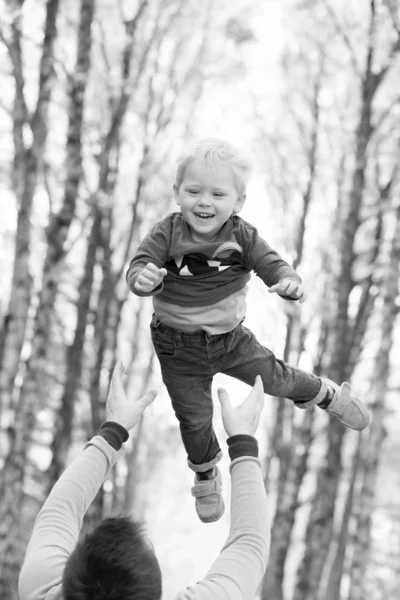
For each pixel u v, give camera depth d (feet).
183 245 12.75
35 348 49.70
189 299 12.91
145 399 11.18
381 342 66.90
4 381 49.83
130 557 8.11
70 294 67.92
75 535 10.13
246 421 10.39
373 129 66.18
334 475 66.08
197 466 13.83
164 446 83.15
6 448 49.47
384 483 100.22
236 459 10.14
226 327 13.00
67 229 50.08
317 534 65.57
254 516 9.77
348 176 72.38
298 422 76.13
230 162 12.47
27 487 63.41
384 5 63.67
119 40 63.16
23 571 9.65
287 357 72.38
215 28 66.54
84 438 69.62
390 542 94.58
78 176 50.26
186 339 13.03
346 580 94.38
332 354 66.18
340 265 66.44
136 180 65.87
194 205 12.46
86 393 69.72
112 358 64.85
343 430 66.64
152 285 11.35
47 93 48.91
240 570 9.34
